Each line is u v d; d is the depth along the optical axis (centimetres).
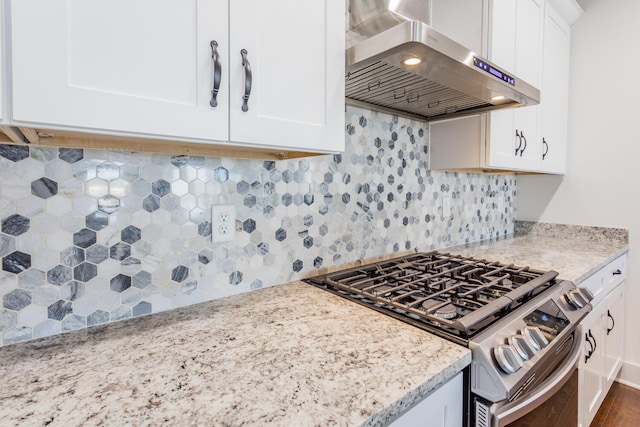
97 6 53
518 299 96
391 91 122
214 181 100
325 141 85
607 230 208
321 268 127
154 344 73
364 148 141
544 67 187
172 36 60
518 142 169
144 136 60
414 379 60
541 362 79
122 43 56
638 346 201
